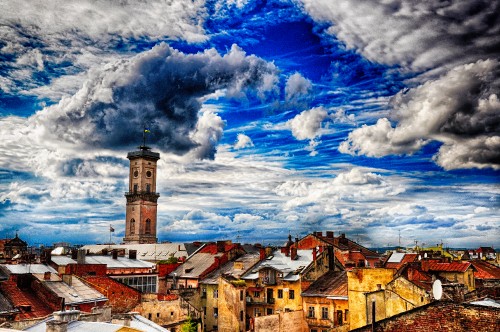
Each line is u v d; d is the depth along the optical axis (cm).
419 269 6962
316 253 8412
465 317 2670
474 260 10150
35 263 8725
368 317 5034
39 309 5762
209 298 9025
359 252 11356
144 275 9612
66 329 3112
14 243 16400
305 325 7381
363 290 5769
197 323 7625
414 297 5050
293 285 8025
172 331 7294
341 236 13338
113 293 7162
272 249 10131
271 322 6912
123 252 11525
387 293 5194
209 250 11588
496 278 8581
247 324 8612
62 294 6147
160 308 7488
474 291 4362
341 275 7769
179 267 10781
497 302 3347
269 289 8450
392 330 2939
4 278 7262
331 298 7144
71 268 8144
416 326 2850
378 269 5700
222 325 8406
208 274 9769
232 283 8394
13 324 3941
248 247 15475
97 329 3212
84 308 6166
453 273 6712
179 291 8844
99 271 8494
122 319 4678
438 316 2781
